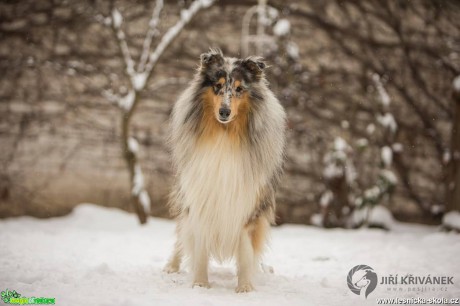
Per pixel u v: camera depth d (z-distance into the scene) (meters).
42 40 12.73
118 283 5.00
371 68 12.95
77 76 12.77
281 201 12.71
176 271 5.80
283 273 5.98
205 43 12.93
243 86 5.04
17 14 12.63
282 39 11.84
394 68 13.03
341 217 11.54
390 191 11.32
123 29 12.71
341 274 5.89
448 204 10.06
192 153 5.09
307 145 12.73
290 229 10.71
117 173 13.00
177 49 12.87
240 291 4.91
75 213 11.90
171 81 12.14
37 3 12.62
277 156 5.30
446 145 12.89
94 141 12.94
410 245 7.87
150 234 9.16
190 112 5.15
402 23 13.09
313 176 12.66
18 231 8.88
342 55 13.01
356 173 12.20
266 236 5.41
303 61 12.94
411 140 12.94
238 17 12.92
